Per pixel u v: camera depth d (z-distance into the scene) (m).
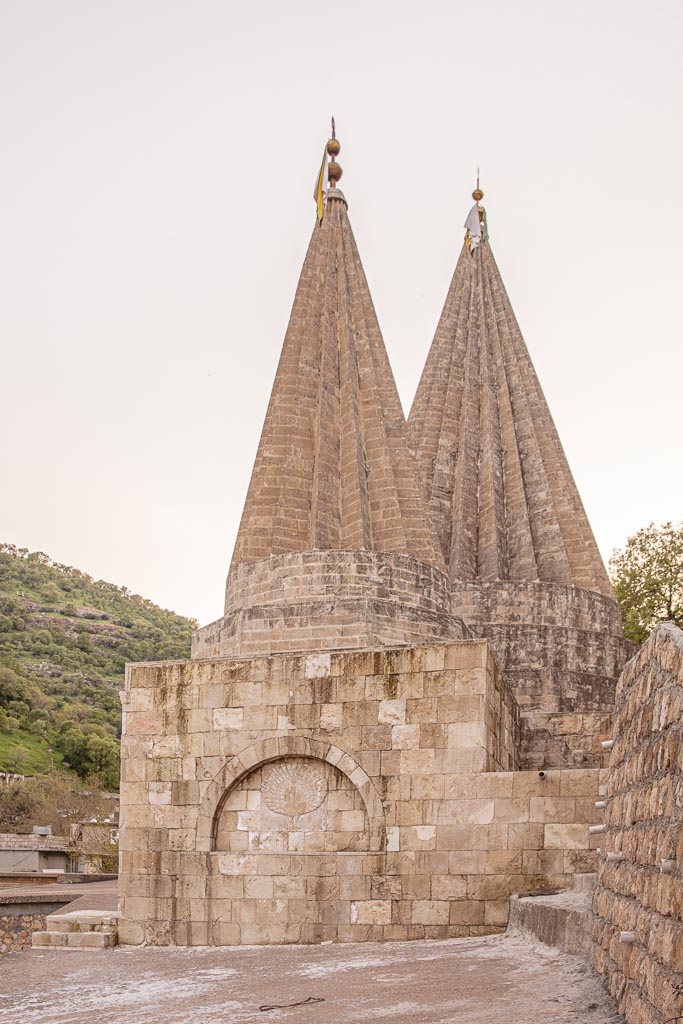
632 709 12.33
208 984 16.25
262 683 23.27
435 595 27.66
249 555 28.89
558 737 27.98
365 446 30.39
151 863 22.95
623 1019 10.18
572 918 15.14
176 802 23.16
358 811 22.23
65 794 89.44
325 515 28.94
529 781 21.31
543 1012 11.09
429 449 41.88
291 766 22.91
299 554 26.92
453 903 21.14
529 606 34.72
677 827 8.74
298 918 21.84
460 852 21.34
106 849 62.31
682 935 8.16
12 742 112.00
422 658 22.44
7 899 33.22
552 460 41.62
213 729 23.33
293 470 29.67
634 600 51.91
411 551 29.33
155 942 22.50
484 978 14.11
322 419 30.27
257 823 22.75
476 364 43.78
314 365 31.52
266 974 17.00
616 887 12.20
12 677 127.44
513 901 19.86
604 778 20.94
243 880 22.36
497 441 42.00
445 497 41.00
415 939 21.09
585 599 35.62
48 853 59.62
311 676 23.02
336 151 35.75
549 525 40.22
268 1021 12.41
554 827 21.00
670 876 8.85
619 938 10.95
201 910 22.44
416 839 21.64
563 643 33.91
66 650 167.12
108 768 113.56
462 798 21.58
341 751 22.47
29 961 20.58
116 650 180.38
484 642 22.17
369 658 22.77
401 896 21.44
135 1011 14.15
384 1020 11.73
